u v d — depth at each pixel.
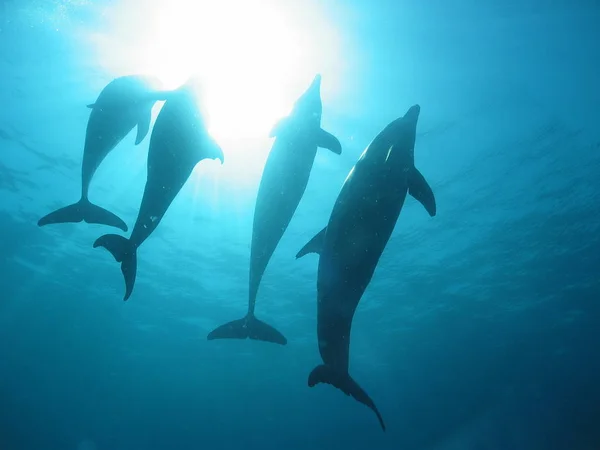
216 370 27.86
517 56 10.99
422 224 16.31
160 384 31.11
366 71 11.10
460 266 18.84
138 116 3.91
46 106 12.36
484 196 15.23
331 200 14.20
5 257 20.81
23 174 15.28
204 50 10.56
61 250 19.39
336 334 3.03
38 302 23.86
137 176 14.02
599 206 16.19
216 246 17.05
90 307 23.25
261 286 19.20
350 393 3.09
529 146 13.38
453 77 11.34
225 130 11.44
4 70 11.55
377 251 2.88
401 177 3.02
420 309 21.83
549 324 22.78
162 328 24.11
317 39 10.59
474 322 22.75
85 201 3.96
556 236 17.39
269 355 25.44
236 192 13.85
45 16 10.10
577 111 12.37
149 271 19.20
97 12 9.99
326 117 11.59
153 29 10.23
